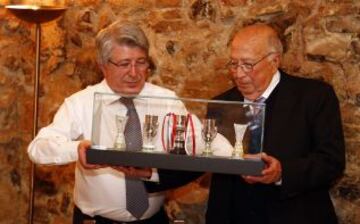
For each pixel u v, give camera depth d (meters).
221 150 2.51
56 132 2.77
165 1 3.74
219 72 3.64
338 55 3.35
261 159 2.46
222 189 2.90
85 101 2.84
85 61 3.98
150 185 2.79
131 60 2.68
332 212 2.92
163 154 2.41
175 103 2.55
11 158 4.21
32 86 4.16
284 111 2.84
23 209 4.24
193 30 3.69
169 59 3.75
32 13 3.57
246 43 2.79
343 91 3.36
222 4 3.61
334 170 2.77
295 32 3.45
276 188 2.80
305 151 2.82
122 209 2.82
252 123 2.50
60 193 4.11
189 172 2.82
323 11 3.37
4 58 4.18
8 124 4.19
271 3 3.49
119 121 2.53
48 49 4.07
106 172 2.77
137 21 3.82
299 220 2.79
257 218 2.85
